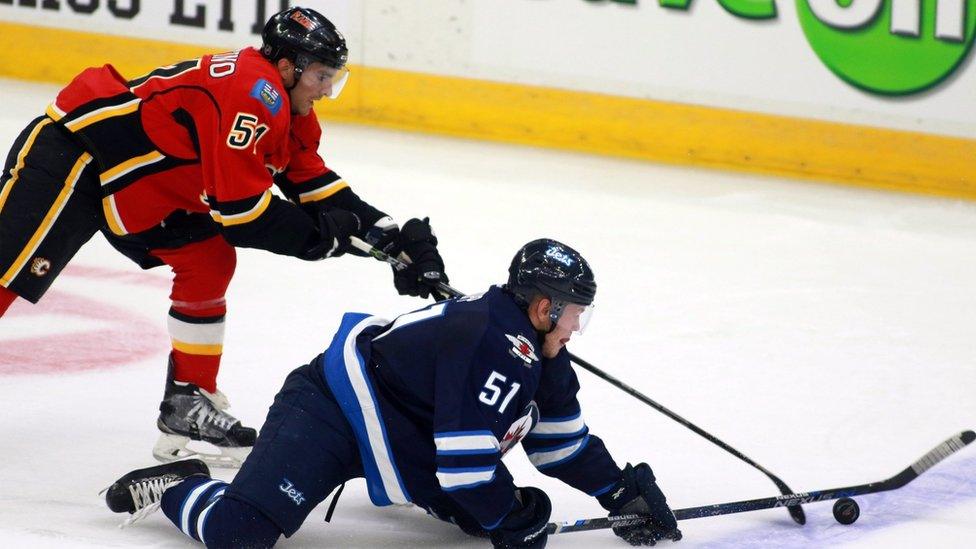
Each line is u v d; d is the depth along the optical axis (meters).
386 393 11.59
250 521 11.26
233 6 34.25
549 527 11.69
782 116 31.91
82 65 35.47
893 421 16.53
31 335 18.17
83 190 13.40
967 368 18.91
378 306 20.53
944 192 31.27
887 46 30.92
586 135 33.25
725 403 16.94
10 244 13.19
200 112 12.93
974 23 30.31
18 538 11.62
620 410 16.41
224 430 14.11
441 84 33.81
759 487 14.12
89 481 13.38
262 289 21.09
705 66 32.12
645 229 26.61
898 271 24.53
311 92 13.52
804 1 31.17
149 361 17.39
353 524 12.74
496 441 11.12
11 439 14.41
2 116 31.42
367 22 33.94
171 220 13.80
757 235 26.67
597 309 21.03
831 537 12.73
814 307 21.83
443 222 26.11
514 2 32.91
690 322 20.62
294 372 12.36
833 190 31.08
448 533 12.59
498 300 11.36
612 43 32.59
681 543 12.45
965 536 12.87
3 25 35.72
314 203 14.71
